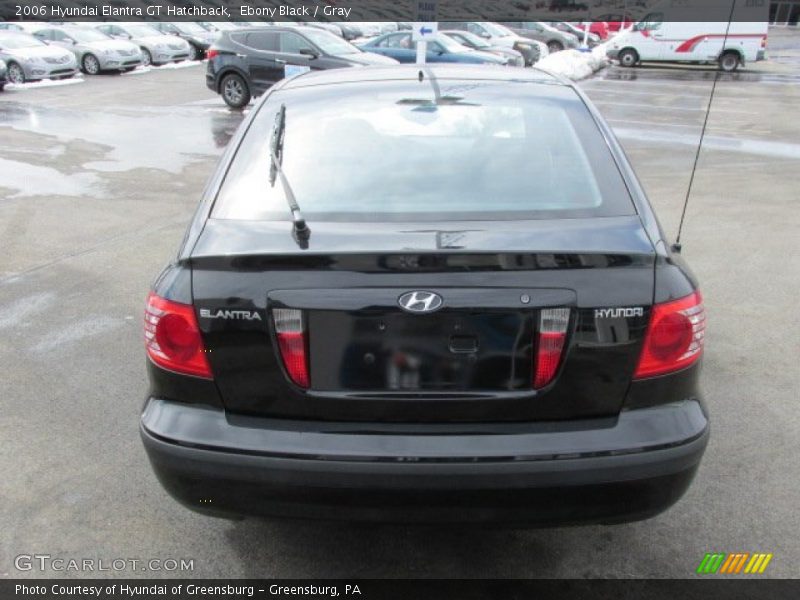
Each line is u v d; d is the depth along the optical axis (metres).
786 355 4.21
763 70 24.09
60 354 4.18
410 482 2.02
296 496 2.07
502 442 2.04
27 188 8.14
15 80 18.48
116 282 5.31
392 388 2.07
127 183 8.45
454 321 2.02
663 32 24.17
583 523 2.11
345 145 2.62
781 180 8.77
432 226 2.19
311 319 2.04
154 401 2.23
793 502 2.90
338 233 2.15
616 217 2.28
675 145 11.17
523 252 2.00
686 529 2.74
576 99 2.91
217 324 2.07
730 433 3.40
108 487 2.98
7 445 3.28
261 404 2.12
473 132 2.69
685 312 2.09
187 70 23.47
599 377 2.06
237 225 2.25
